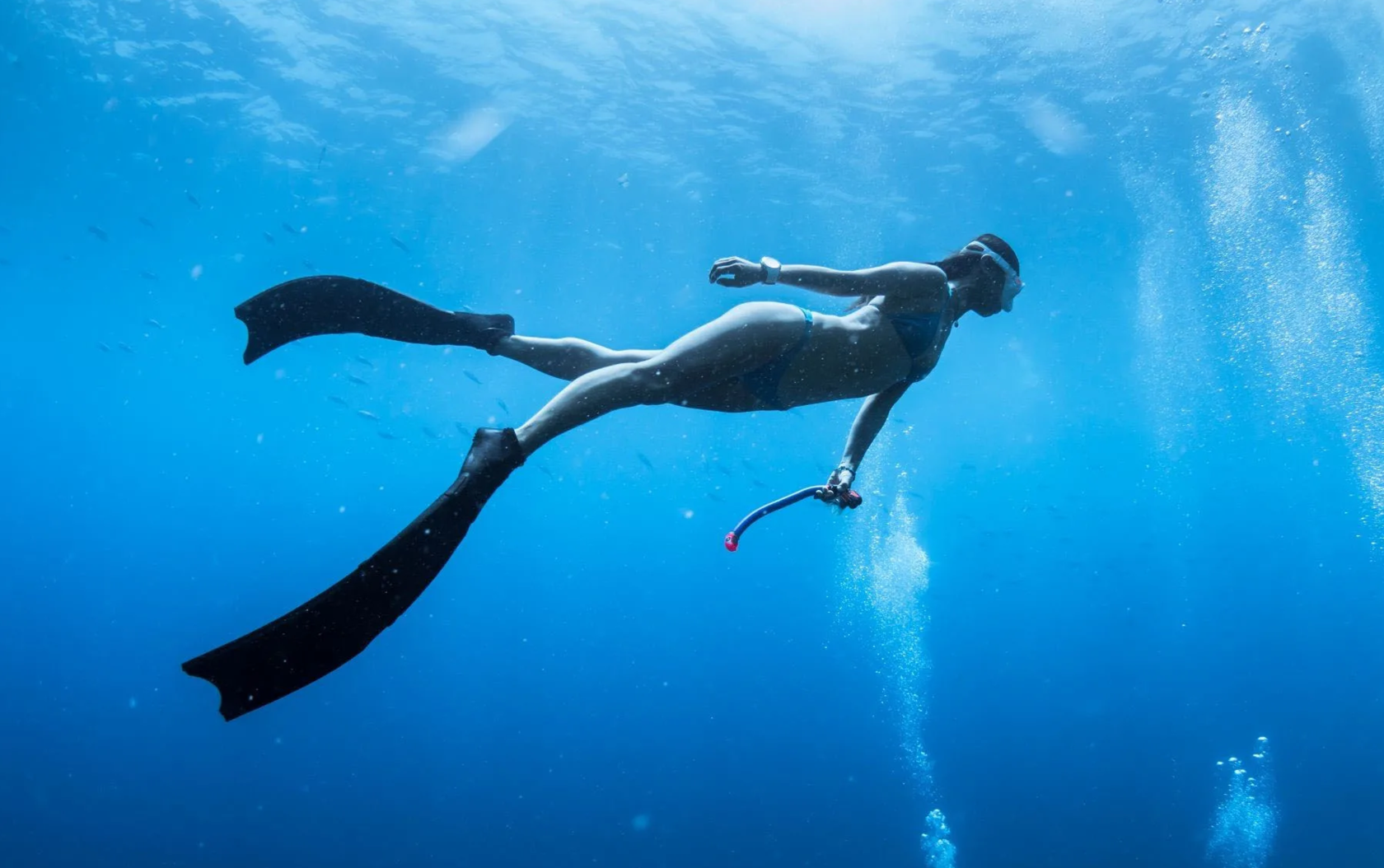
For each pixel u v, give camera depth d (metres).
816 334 2.36
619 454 44.53
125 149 20.28
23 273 30.98
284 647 1.71
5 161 21.95
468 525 1.88
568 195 19.73
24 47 16.92
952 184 18.19
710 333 2.21
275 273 26.70
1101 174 17.67
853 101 15.36
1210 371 30.19
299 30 15.09
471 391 37.59
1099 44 13.74
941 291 2.51
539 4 13.77
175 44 16.00
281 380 39.41
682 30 13.95
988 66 14.30
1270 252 21.31
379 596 1.76
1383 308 24.44
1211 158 17.02
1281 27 13.28
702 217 20.19
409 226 22.19
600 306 26.69
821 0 12.96
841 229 20.44
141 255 27.17
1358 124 15.82
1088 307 24.77
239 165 20.19
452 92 16.34
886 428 32.72
